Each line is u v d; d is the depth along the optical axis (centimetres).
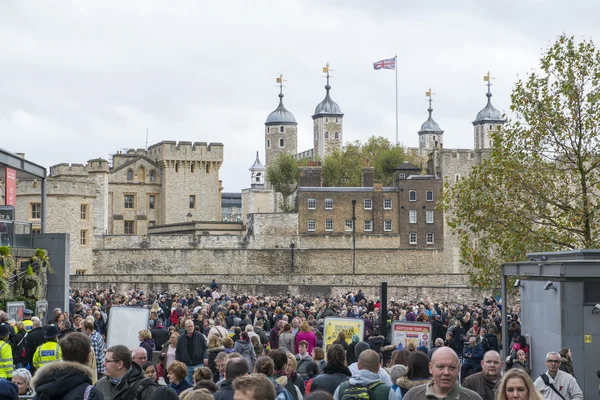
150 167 12181
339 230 9881
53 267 3853
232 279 8844
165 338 2478
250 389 768
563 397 1369
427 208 9944
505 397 905
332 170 12650
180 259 9194
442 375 921
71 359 1002
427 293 7906
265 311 3525
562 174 3659
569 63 3619
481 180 3762
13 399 1078
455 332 2944
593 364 2000
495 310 4284
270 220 9706
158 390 1088
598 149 3597
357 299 6047
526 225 3659
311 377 1703
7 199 3991
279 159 12925
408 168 10119
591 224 3603
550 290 2108
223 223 10419
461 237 3881
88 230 9088
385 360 2359
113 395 1105
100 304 3912
